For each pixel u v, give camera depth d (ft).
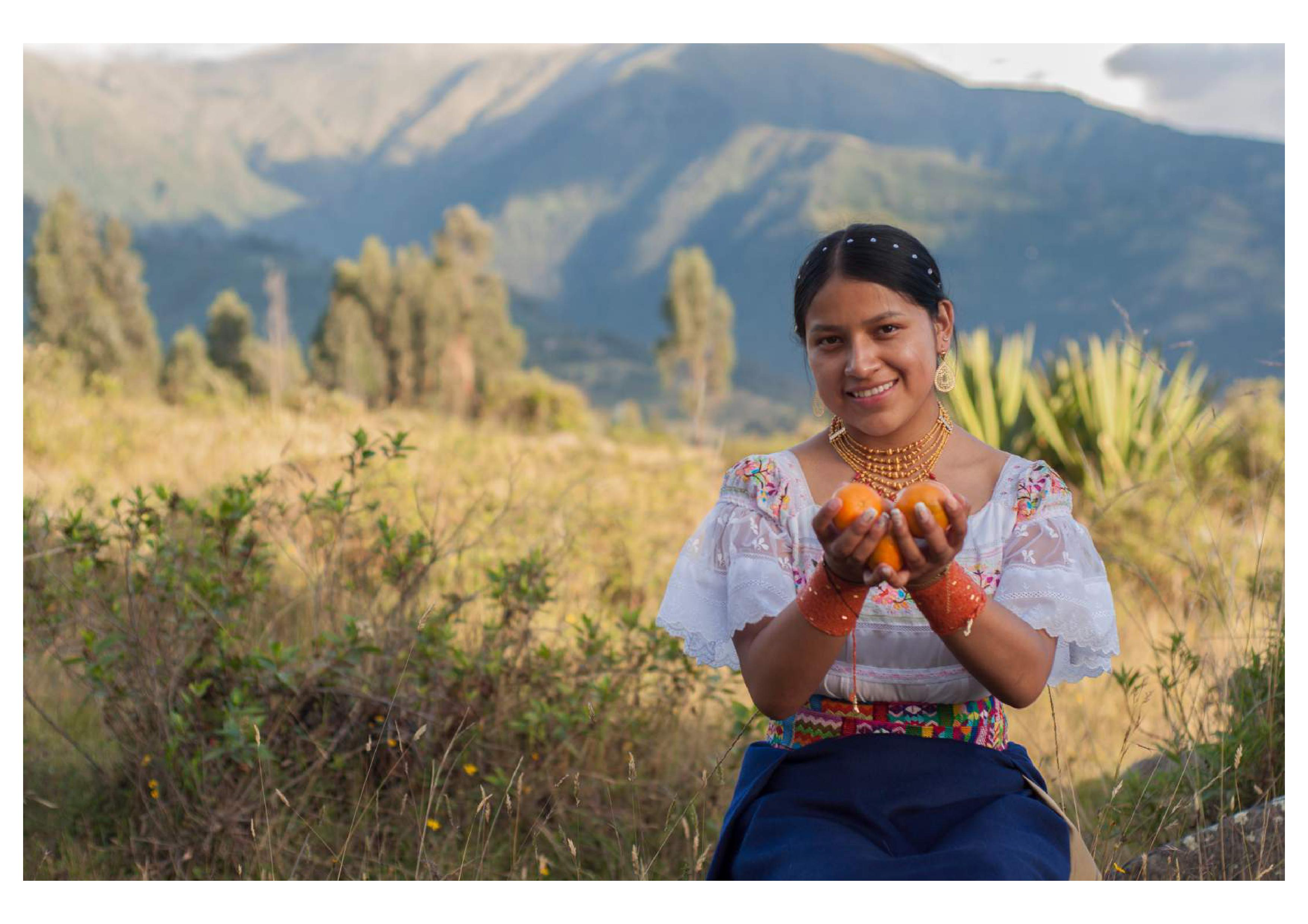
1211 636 12.19
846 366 6.66
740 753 13.26
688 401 60.85
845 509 5.73
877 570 5.69
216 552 13.17
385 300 158.61
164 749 11.43
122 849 11.51
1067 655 6.84
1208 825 10.58
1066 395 29.68
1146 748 11.37
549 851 11.79
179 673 11.94
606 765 12.89
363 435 13.82
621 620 14.33
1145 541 19.38
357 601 13.80
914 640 6.58
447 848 11.56
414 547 13.44
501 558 17.19
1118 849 10.15
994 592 6.63
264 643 13.35
